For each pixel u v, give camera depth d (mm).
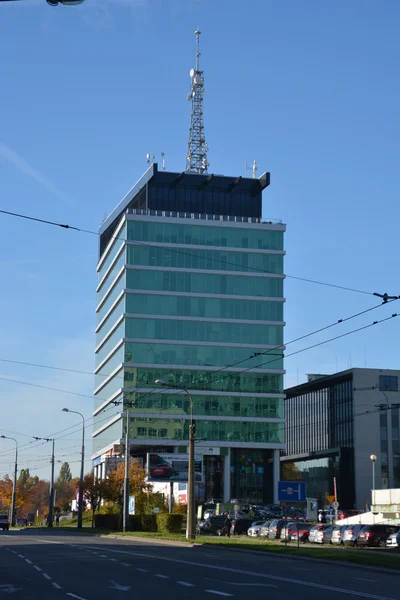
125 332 112250
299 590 22219
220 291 115250
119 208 131125
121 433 110625
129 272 113500
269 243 117562
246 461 113125
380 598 20172
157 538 54281
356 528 50000
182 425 111188
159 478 84688
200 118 128250
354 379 121625
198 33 129250
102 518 85062
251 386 113875
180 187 120188
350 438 122250
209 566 31047
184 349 113250
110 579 25250
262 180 120188
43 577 26031
